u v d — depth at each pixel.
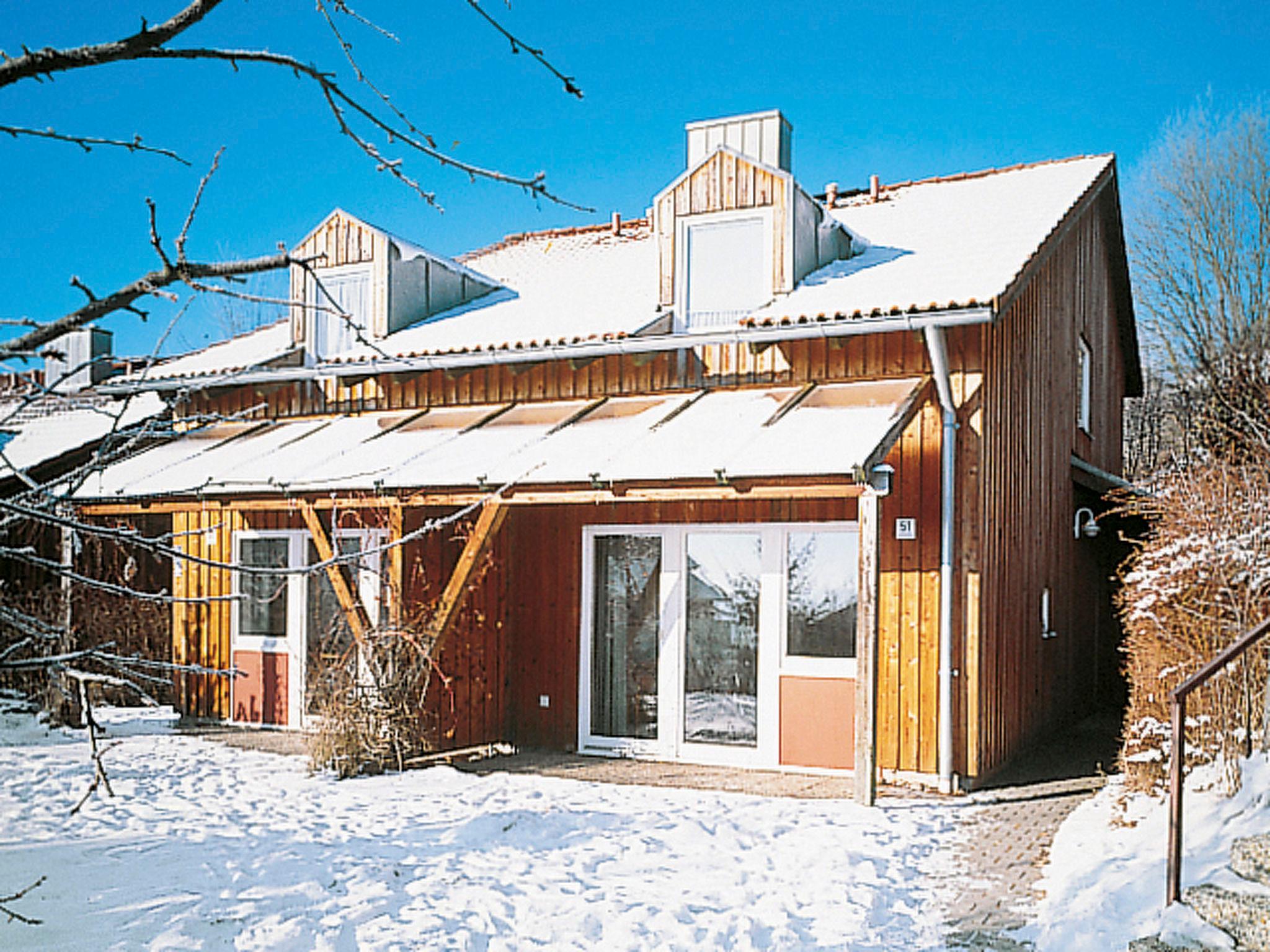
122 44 3.60
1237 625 11.63
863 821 12.23
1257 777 10.45
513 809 12.73
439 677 16.22
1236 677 11.53
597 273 21.92
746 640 15.89
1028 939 8.55
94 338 26.98
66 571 4.05
